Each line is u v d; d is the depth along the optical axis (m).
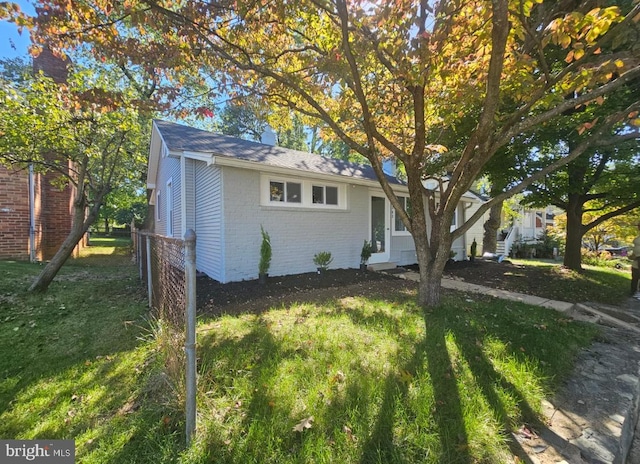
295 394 2.25
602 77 3.09
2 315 4.49
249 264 6.73
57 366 2.92
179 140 7.21
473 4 3.11
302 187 7.66
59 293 5.88
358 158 18.81
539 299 5.66
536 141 6.88
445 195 4.46
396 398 2.21
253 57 4.25
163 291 3.52
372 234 9.48
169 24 3.38
